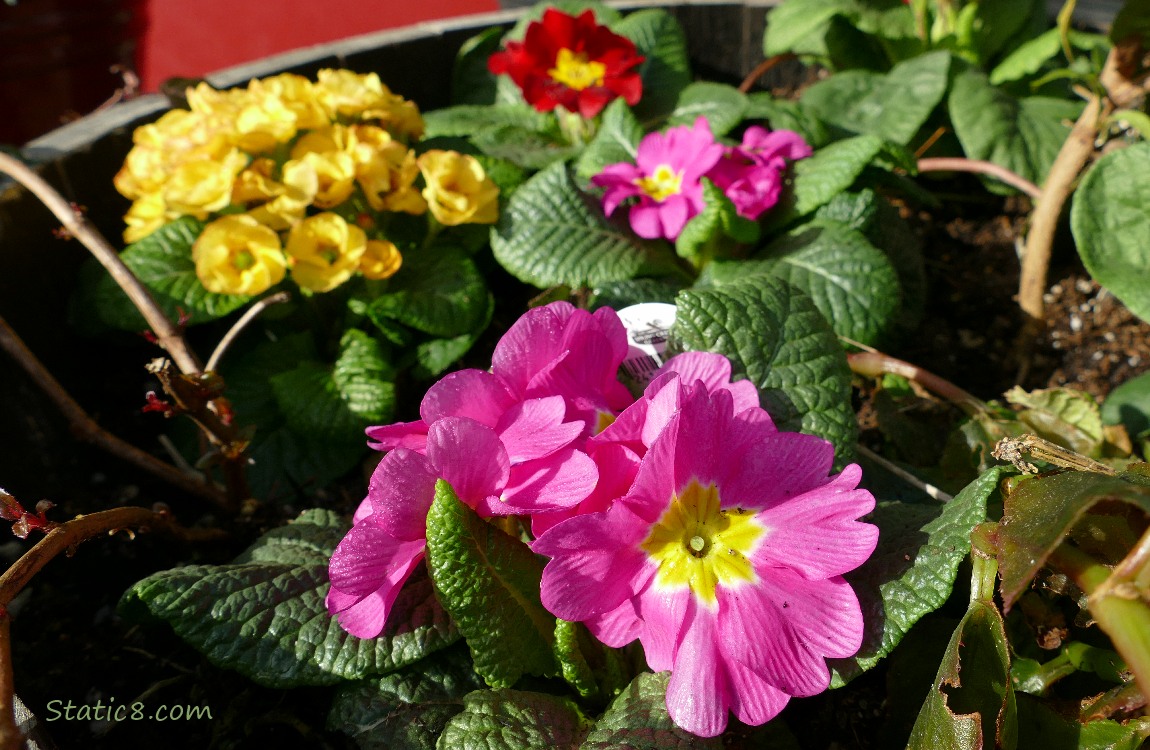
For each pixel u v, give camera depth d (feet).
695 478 0.61
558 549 0.58
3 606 0.62
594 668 0.68
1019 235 1.17
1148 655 0.50
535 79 1.13
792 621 0.60
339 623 0.68
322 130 0.99
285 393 0.96
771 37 1.27
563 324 0.64
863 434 0.95
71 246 1.04
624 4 1.39
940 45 1.27
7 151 1.01
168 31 2.40
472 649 0.63
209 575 0.69
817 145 1.13
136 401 1.05
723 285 0.77
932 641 0.70
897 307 0.96
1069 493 0.55
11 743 0.54
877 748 0.70
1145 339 1.06
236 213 0.99
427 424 0.64
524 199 1.03
